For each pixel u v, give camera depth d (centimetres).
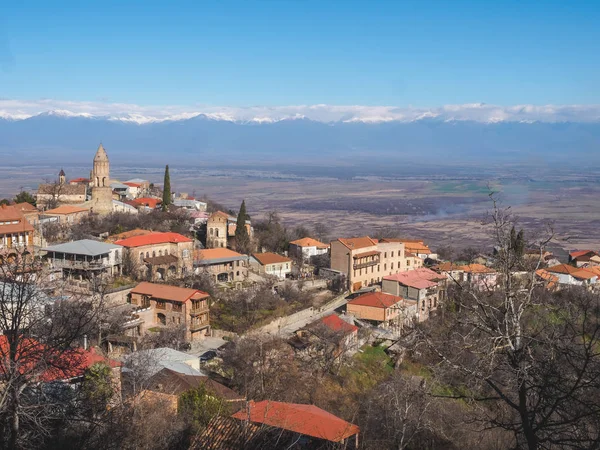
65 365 3297
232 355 6744
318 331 7719
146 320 8100
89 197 14862
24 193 14838
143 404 3962
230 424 3484
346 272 11756
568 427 2027
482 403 3500
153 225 13425
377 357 7762
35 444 2789
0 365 2602
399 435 4562
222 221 12862
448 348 2450
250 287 10175
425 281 10050
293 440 3706
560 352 2061
